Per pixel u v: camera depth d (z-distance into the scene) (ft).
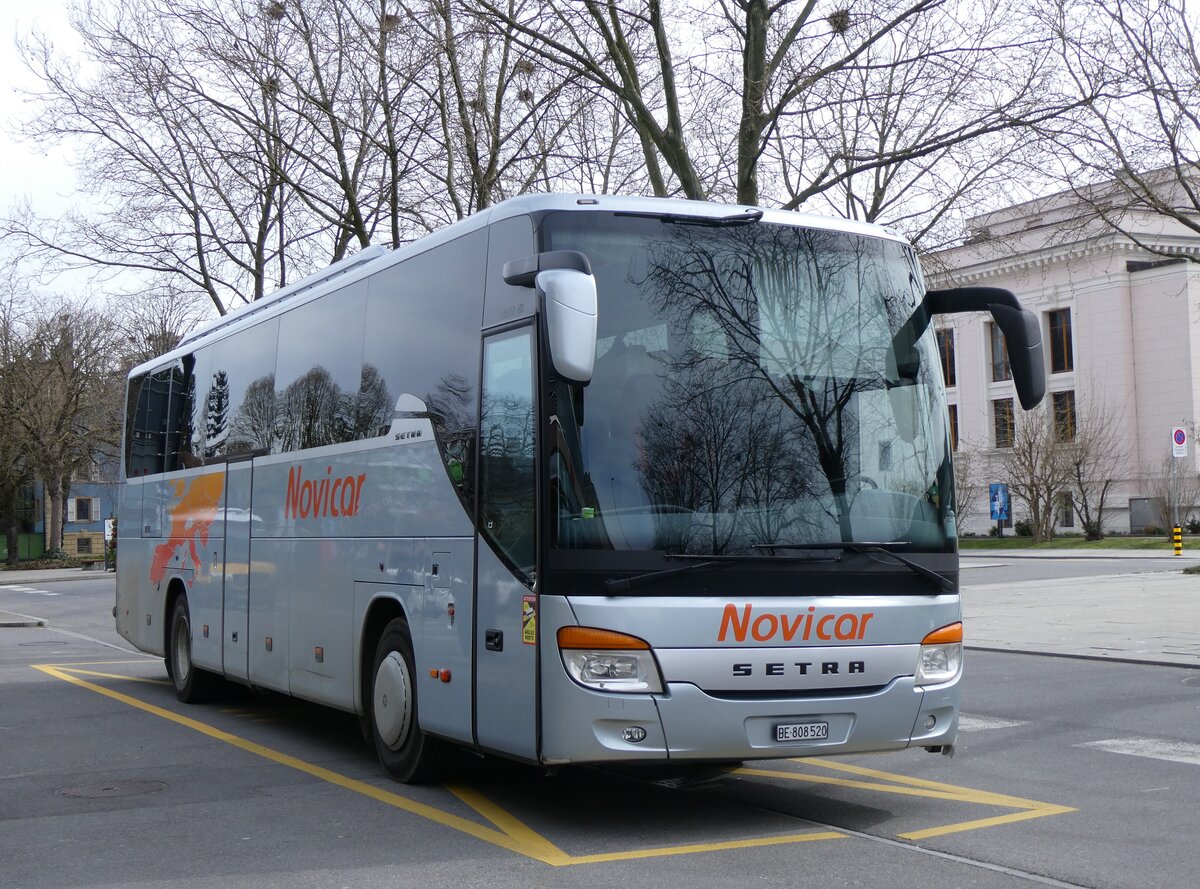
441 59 77.97
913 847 21.29
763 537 21.95
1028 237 199.31
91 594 130.62
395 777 28.04
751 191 65.36
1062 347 205.98
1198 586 87.25
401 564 27.35
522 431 22.70
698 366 22.49
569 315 19.75
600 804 25.43
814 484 22.58
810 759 30.32
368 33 79.10
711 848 21.42
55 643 73.05
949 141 63.10
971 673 45.70
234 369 40.37
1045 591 86.48
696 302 22.84
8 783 28.68
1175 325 191.31
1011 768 28.53
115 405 203.10
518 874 19.85
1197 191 86.38
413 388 27.55
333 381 32.30
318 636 31.91
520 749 22.22
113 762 31.55
